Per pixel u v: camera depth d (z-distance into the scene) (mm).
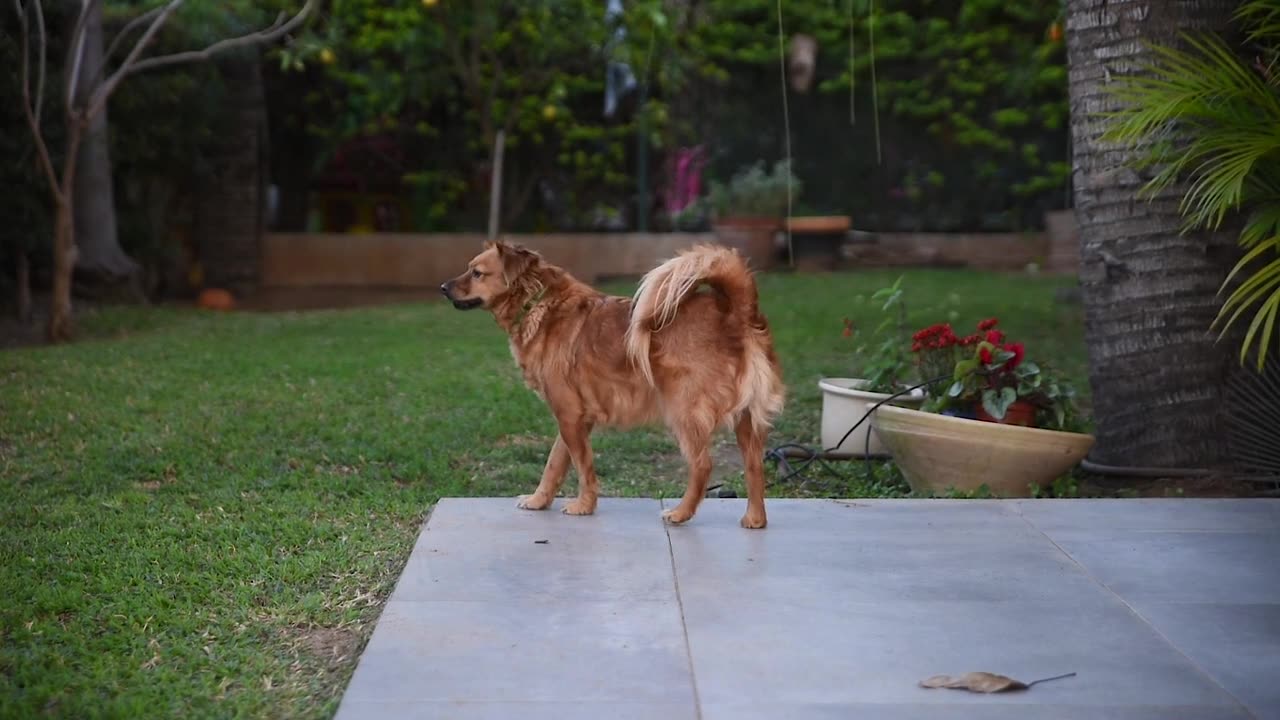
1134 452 6578
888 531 5180
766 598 4328
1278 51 6004
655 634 3986
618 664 3740
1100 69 6496
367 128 18312
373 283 17375
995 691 3527
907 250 19531
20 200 12289
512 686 3582
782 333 11695
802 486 6465
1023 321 12617
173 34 14406
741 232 17391
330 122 19031
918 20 20000
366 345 10766
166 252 16156
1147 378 6500
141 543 5168
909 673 3680
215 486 6148
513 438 7383
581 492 5461
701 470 5160
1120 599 4332
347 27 17219
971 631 4023
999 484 5953
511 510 5520
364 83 17406
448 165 19375
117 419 7422
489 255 5348
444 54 17281
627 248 17656
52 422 7324
